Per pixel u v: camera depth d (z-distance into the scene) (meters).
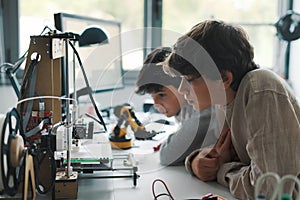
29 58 1.09
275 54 2.61
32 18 2.46
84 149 1.17
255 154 0.97
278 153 0.95
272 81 1.04
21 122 0.97
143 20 2.58
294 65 2.54
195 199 0.99
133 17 2.56
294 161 0.95
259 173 0.95
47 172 1.04
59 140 1.02
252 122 1.00
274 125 0.97
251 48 1.14
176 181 1.16
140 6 2.56
